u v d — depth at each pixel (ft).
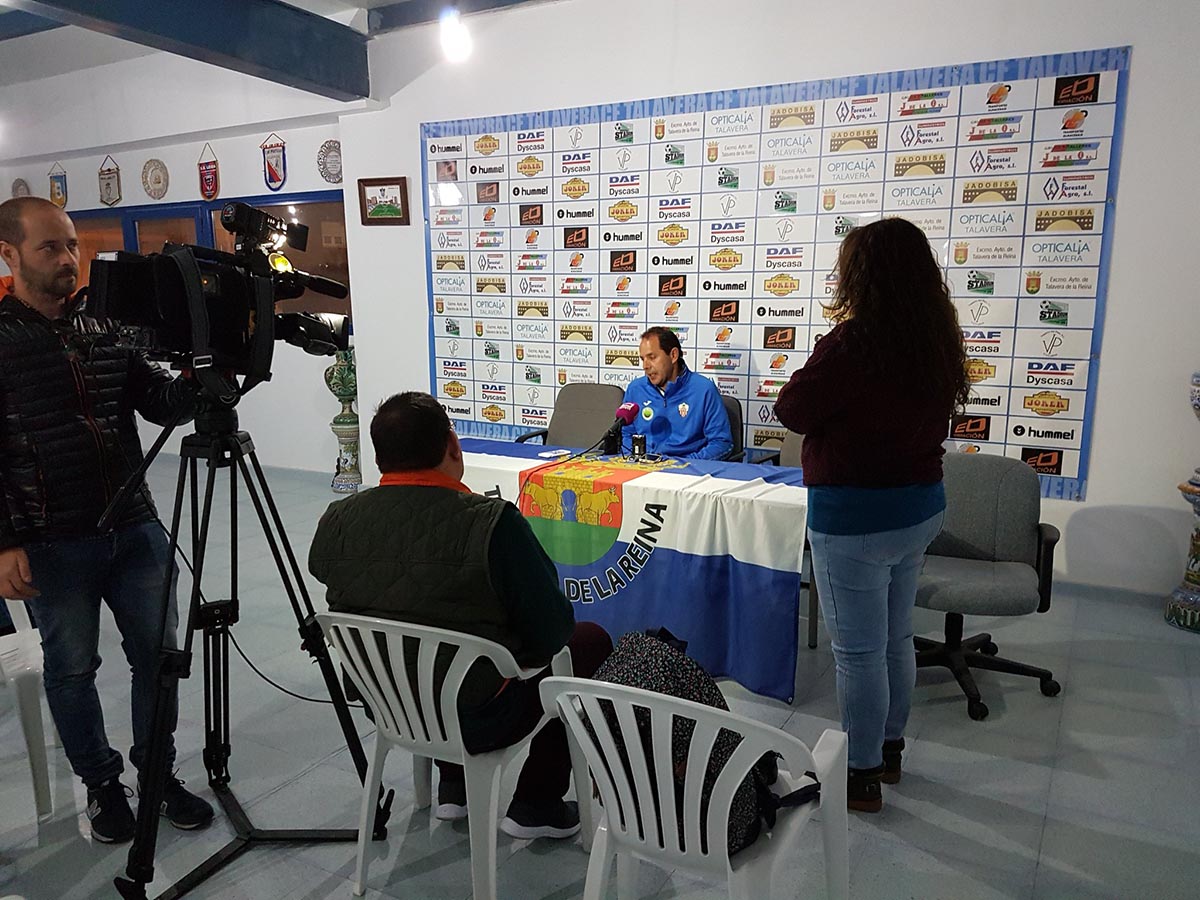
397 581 5.04
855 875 5.84
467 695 5.13
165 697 5.37
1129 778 7.00
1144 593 11.05
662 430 11.49
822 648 9.78
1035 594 7.70
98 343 5.97
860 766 6.45
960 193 11.21
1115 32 10.09
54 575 5.89
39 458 5.74
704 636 8.39
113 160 20.31
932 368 5.46
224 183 18.85
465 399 15.72
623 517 8.66
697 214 12.94
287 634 10.28
